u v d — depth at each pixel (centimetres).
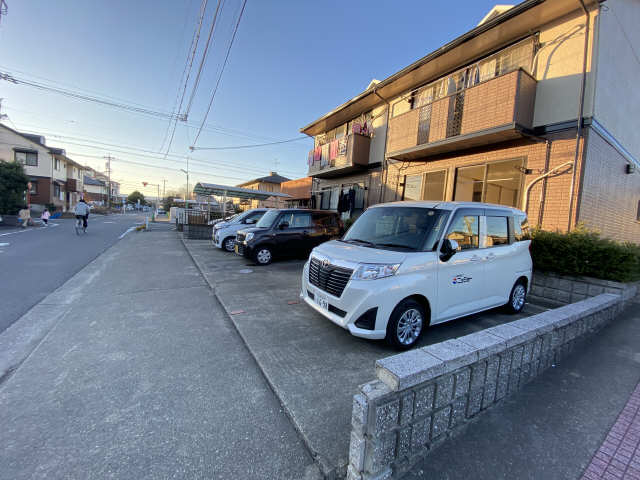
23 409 218
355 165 1089
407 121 851
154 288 550
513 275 429
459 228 360
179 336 350
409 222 371
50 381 254
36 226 1683
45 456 176
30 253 841
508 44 702
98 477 163
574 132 577
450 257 339
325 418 213
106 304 456
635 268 480
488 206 405
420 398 170
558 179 597
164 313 423
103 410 219
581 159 566
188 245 1120
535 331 256
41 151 2833
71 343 326
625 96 701
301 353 310
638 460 185
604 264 475
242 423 210
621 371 291
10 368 278
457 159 800
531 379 266
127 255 888
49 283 560
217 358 301
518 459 183
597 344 350
